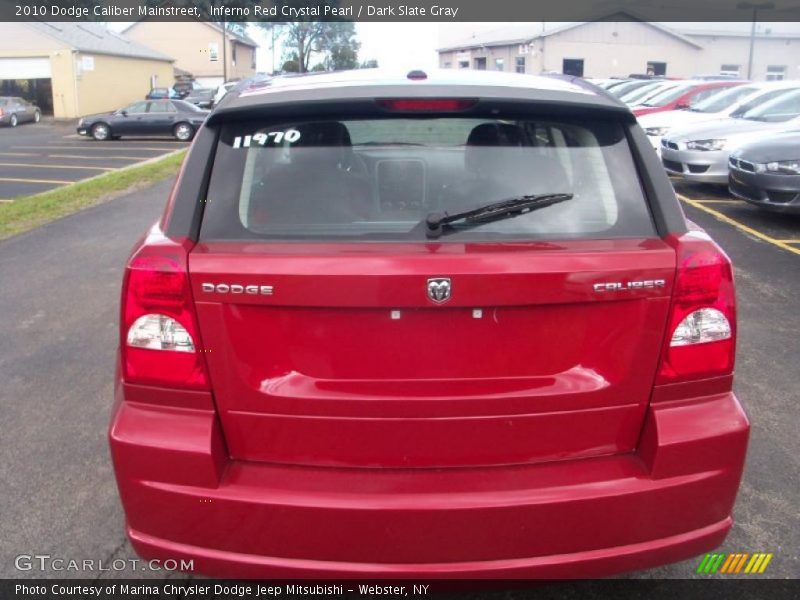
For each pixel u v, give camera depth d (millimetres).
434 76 2809
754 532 3195
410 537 2201
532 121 2535
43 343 5500
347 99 2451
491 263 2154
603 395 2281
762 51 44719
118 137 27344
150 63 44562
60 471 3721
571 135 2541
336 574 2234
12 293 6750
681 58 43031
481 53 48188
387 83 2639
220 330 2209
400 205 2406
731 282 2334
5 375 4910
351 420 2246
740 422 2338
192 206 2354
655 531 2293
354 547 2211
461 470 2291
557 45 41438
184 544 2277
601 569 2285
